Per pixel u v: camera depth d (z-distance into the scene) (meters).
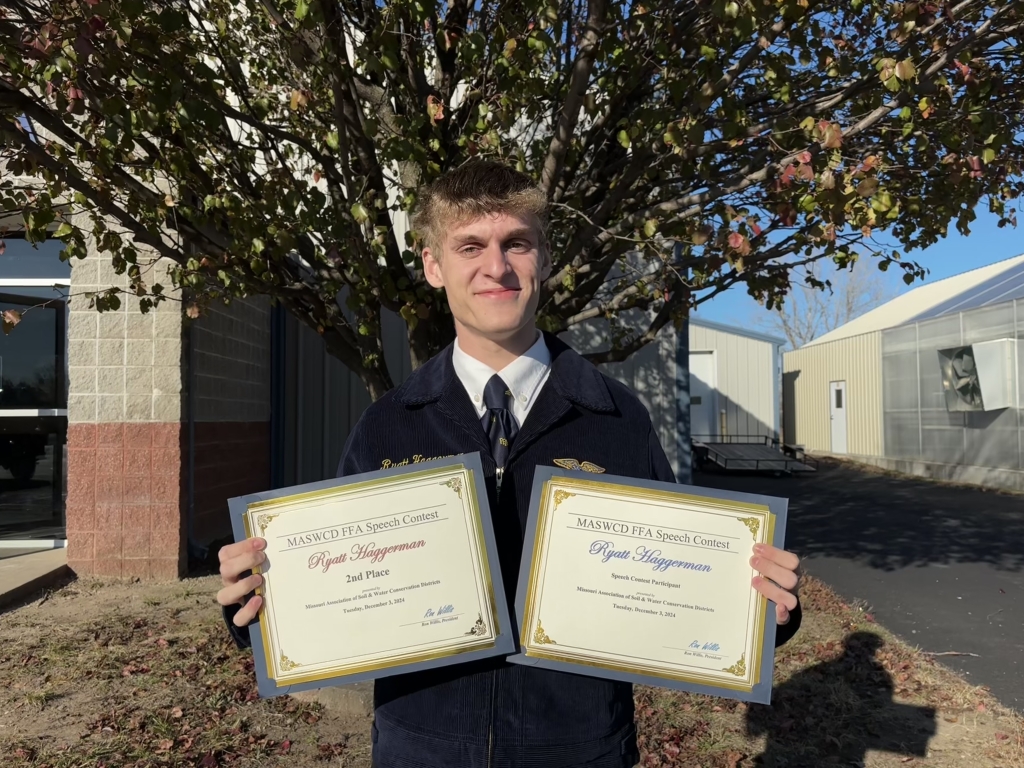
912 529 9.43
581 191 4.37
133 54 2.84
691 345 19.91
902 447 17.17
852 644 4.71
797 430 23.27
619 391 1.75
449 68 4.11
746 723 3.56
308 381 8.94
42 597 5.27
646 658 1.54
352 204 3.49
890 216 3.01
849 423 19.84
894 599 5.99
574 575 1.57
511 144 4.13
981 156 3.66
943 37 3.57
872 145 4.22
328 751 3.17
